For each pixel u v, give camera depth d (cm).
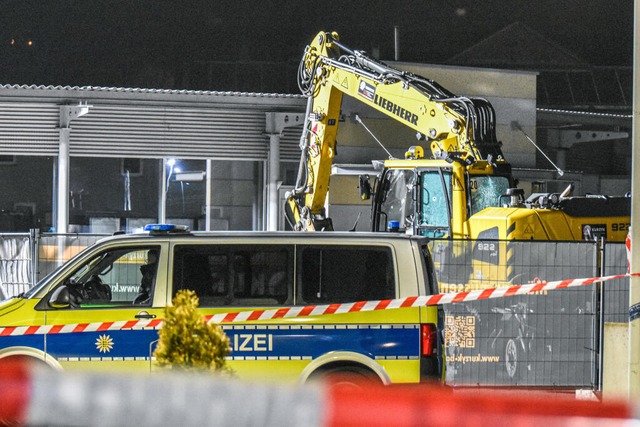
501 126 7519
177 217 7100
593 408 1019
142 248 2669
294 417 1063
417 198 4631
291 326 2589
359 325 2589
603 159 10506
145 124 6800
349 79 5422
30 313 2622
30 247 3806
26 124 6625
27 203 7188
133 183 7069
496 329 3316
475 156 4550
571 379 3306
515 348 3306
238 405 1079
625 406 1015
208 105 6838
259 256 2645
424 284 2630
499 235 4103
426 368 2586
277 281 2636
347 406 1054
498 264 3325
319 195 5694
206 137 6888
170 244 2655
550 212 4122
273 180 6938
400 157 7119
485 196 4484
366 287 2634
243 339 2588
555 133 8656
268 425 1073
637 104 2577
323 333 2586
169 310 1750
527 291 2622
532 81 7575
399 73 5059
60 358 2602
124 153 6781
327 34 5703
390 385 2573
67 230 6694
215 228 7112
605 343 2805
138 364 2598
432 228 4569
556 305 3316
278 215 6962
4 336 2608
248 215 7156
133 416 1113
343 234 2669
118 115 6762
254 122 6950
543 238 4081
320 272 2639
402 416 1039
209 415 1084
